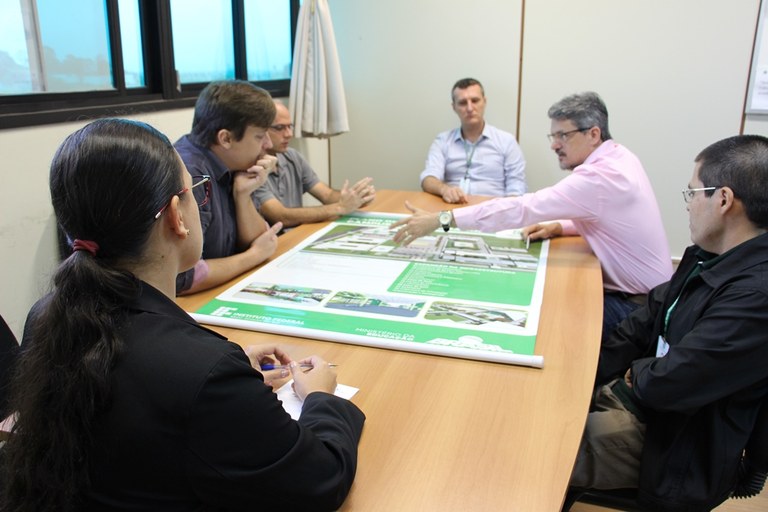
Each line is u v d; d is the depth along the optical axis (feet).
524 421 3.22
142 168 2.37
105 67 8.04
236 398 2.30
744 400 3.90
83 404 2.20
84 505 2.33
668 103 11.09
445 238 6.80
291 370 3.51
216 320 4.45
